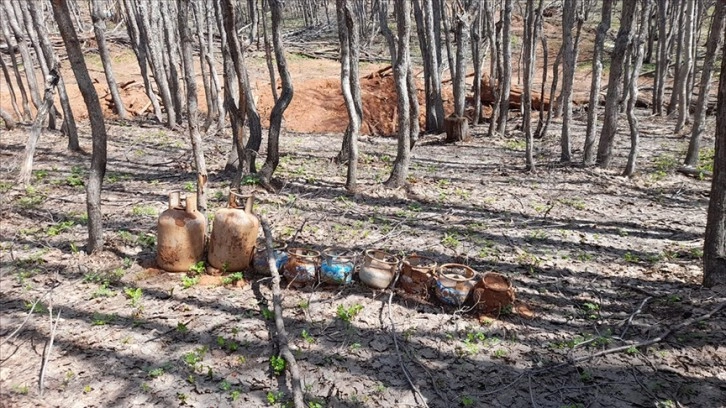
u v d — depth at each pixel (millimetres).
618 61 8648
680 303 4680
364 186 7867
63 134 10594
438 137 12492
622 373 3809
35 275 4723
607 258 5680
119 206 6590
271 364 3666
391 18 28672
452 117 11773
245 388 3484
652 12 19062
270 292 4621
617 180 8625
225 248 4746
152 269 4863
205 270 4863
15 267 4848
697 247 5961
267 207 6773
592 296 4898
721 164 4629
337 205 7043
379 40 25062
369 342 4023
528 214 7047
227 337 3977
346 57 6969
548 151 10680
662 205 7516
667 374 3805
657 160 9742
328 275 4699
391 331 4156
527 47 8750
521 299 4777
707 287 4883
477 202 7496
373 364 3791
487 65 19547
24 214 6184
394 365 3793
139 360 3686
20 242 5391
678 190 8102
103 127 4836
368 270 4691
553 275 5277
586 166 9281
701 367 3871
